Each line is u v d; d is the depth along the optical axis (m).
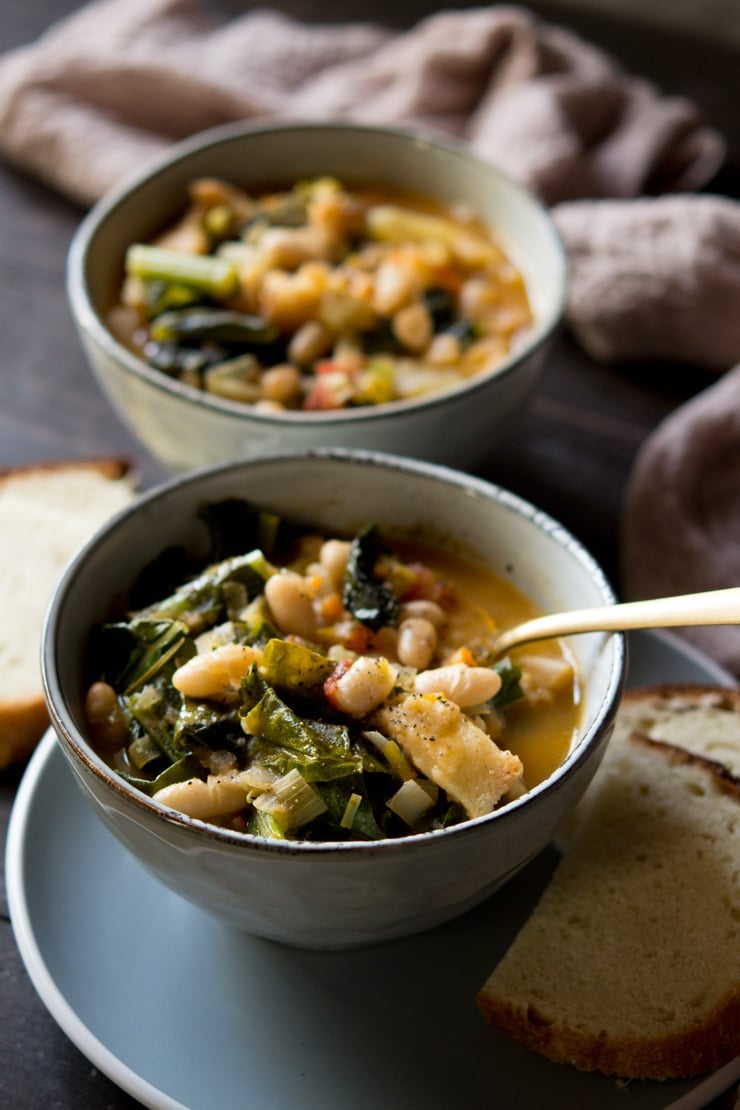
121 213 0.62
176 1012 0.44
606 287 0.66
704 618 0.42
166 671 0.45
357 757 0.42
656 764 0.49
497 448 0.61
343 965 0.46
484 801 0.42
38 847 0.47
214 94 0.74
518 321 0.61
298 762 0.42
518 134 0.72
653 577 0.59
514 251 0.64
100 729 0.45
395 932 0.43
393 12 0.89
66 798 0.48
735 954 0.45
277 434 0.54
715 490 0.61
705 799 0.48
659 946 0.45
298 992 0.45
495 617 0.48
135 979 0.45
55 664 0.43
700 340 0.66
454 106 0.77
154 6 0.82
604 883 0.47
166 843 0.40
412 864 0.40
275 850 0.39
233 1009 0.44
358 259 0.62
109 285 0.62
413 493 0.49
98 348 0.56
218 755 0.43
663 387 0.67
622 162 0.73
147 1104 0.42
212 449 0.56
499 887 0.45
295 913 0.42
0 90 0.74
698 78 0.84
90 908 0.46
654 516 0.59
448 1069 0.43
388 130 0.65
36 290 0.70
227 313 0.60
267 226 0.64
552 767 0.45
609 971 0.45
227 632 0.46
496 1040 0.44
